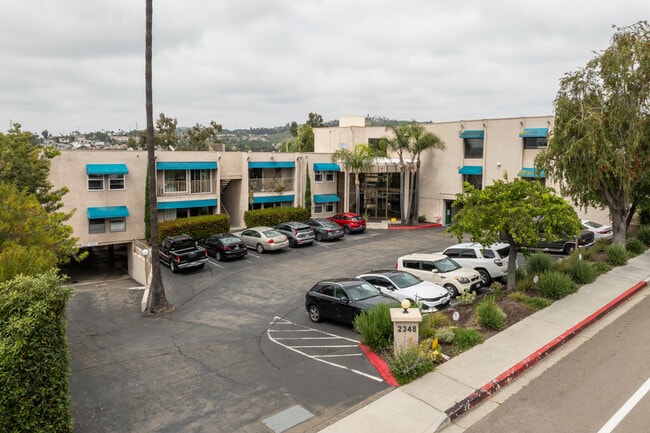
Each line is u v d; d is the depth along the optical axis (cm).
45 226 1603
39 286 858
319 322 1666
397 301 1467
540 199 1611
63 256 1803
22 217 1463
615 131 2130
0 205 1465
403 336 1171
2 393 782
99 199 3094
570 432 873
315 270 2562
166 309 1931
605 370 1124
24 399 806
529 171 3525
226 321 1745
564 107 2184
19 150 2227
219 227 3375
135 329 1698
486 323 1396
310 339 1476
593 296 1677
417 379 1098
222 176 3672
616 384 1050
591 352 1236
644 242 2589
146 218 3216
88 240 3070
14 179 2181
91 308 2039
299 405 1014
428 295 1617
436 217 4138
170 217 3475
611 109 2141
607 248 2203
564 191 2330
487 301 1496
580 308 1548
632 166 2181
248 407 1017
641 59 2091
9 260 1148
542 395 1021
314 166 4162
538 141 3544
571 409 955
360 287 1614
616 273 1981
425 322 1341
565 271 1892
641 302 1658
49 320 838
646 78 2138
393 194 4431
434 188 4197
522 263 2508
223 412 1000
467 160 3969
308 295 1697
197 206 3494
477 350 1240
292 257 2912
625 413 927
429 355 1152
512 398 1018
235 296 2116
